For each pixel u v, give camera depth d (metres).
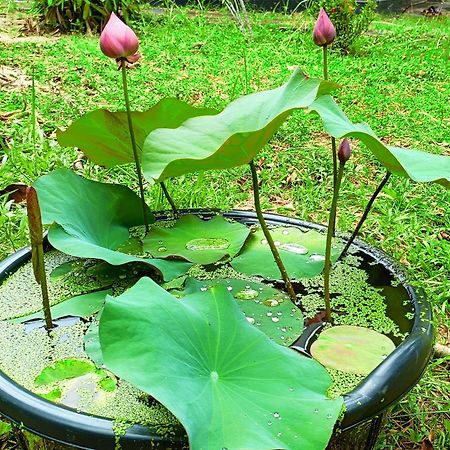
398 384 1.16
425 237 2.51
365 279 1.58
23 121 3.43
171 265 1.55
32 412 1.06
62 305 1.44
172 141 1.42
